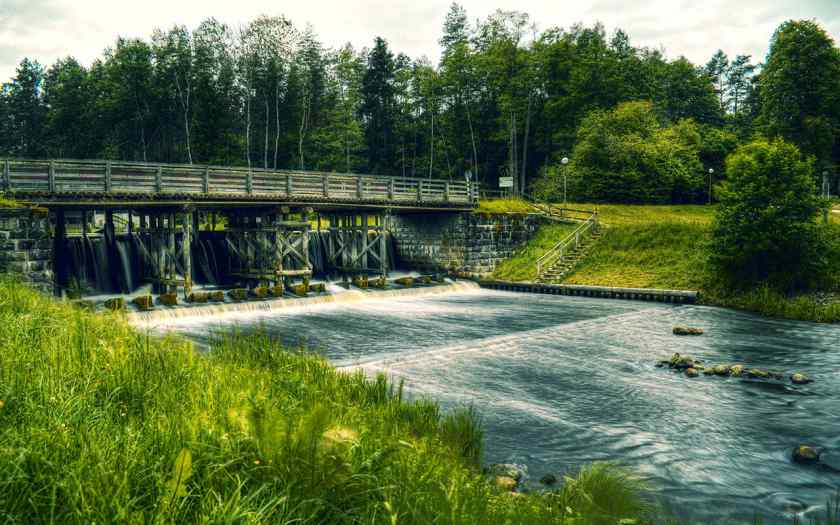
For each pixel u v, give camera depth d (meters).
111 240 26.59
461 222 37.78
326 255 36.75
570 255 37.62
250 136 69.25
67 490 3.24
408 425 8.74
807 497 8.38
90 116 70.75
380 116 72.31
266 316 24.86
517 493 6.96
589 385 14.23
